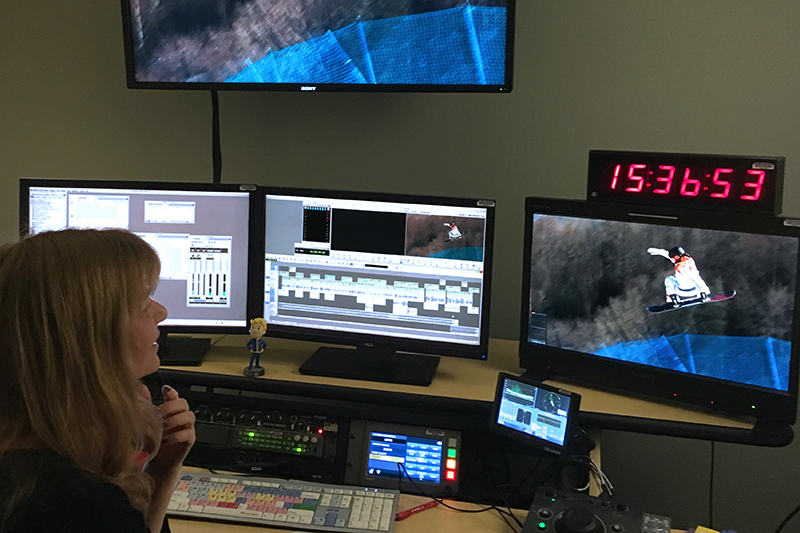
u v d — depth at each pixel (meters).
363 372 1.87
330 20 2.10
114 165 2.50
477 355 1.85
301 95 2.37
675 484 2.31
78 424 0.90
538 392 1.60
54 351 0.90
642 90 2.15
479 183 2.30
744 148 2.11
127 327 0.95
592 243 1.78
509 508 1.59
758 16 2.04
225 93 2.40
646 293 1.73
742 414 1.66
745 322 1.61
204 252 1.96
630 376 1.76
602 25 2.14
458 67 2.04
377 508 1.56
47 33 2.46
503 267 2.32
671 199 1.68
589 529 1.41
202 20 2.18
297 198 1.92
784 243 1.55
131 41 2.22
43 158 2.51
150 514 1.27
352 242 1.90
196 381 1.86
